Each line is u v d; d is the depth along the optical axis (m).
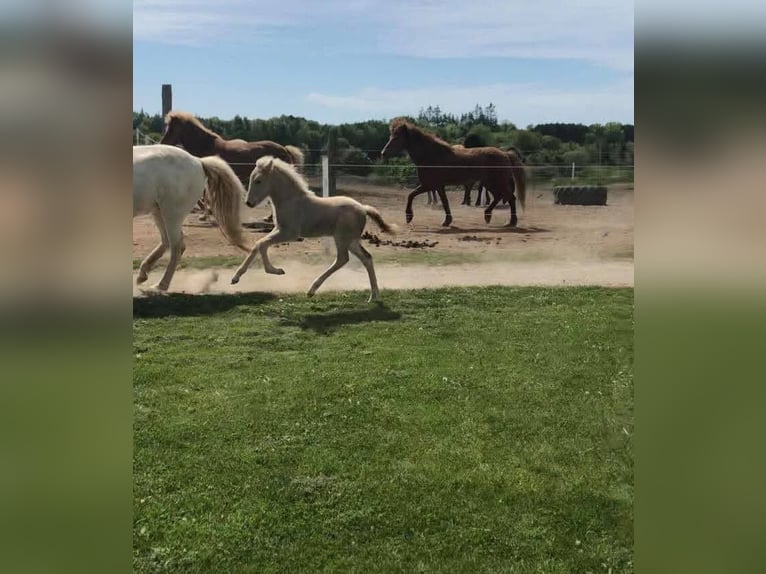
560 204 15.80
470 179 12.80
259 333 6.23
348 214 7.41
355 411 4.40
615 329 6.41
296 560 2.78
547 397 4.66
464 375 5.12
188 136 12.44
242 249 7.93
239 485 3.39
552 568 2.70
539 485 3.39
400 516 3.11
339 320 6.74
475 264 9.50
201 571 2.71
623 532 2.95
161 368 5.18
